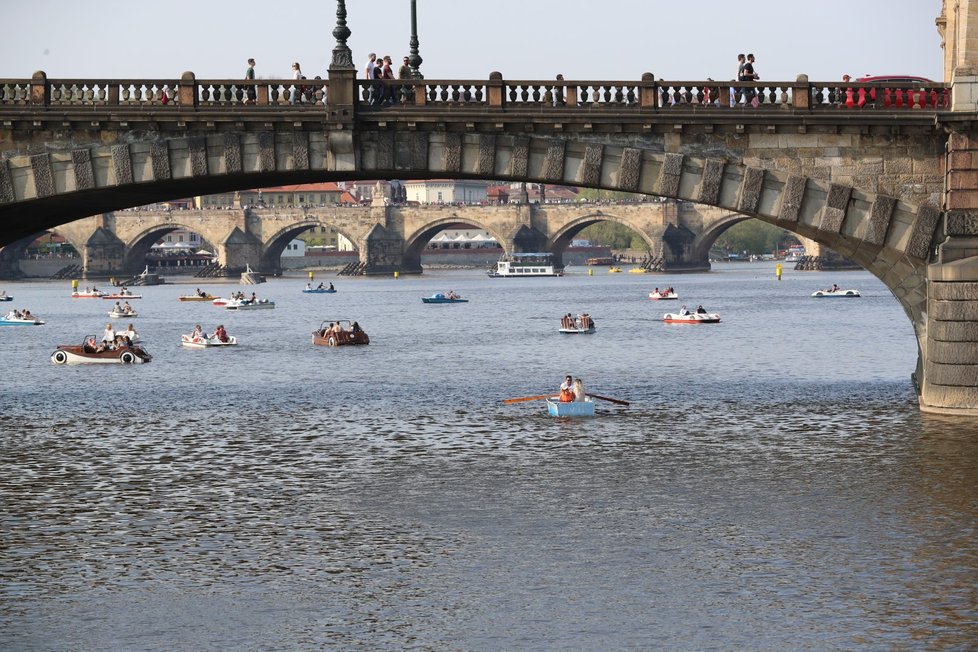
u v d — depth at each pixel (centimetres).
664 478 14200
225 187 18650
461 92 17238
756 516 12538
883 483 13675
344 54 16350
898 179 16150
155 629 9706
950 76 17100
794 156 16225
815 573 10756
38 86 16550
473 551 11519
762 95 16188
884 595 10206
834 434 16375
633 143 16375
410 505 13150
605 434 16938
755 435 16550
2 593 10469
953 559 11050
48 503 13275
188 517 12725
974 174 15800
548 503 13175
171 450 16050
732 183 16325
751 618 9781
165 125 16600
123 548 11669
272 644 9419
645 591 10406
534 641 9406
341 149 16438
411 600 10269
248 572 10969
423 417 18712
